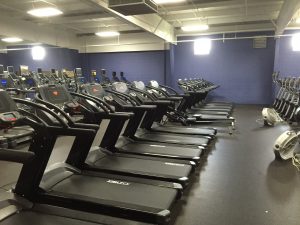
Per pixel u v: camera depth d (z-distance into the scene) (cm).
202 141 446
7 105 222
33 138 234
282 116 746
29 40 991
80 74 838
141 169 308
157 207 217
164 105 514
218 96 1164
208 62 1157
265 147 474
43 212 212
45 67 1135
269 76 1092
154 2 601
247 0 733
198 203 267
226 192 293
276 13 888
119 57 1269
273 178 332
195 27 967
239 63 1119
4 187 295
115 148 378
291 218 240
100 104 325
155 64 1211
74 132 231
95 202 224
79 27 1094
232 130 614
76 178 275
